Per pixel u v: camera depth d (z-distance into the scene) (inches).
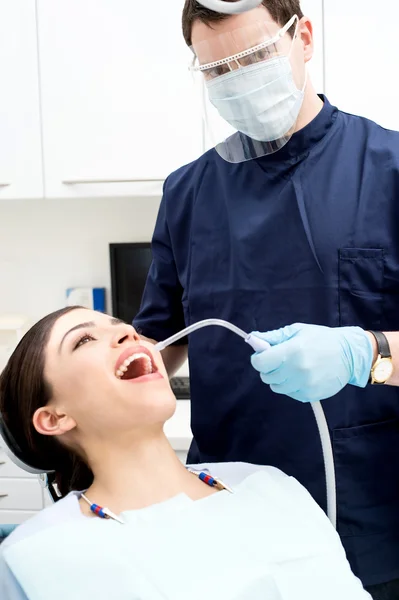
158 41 70.1
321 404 42.1
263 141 43.3
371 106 68.9
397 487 43.3
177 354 53.4
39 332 42.6
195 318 47.1
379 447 42.7
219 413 45.9
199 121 70.9
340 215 42.5
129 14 69.9
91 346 40.8
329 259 42.3
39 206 87.7
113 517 36.7
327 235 42.4
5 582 34.0
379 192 42.5
